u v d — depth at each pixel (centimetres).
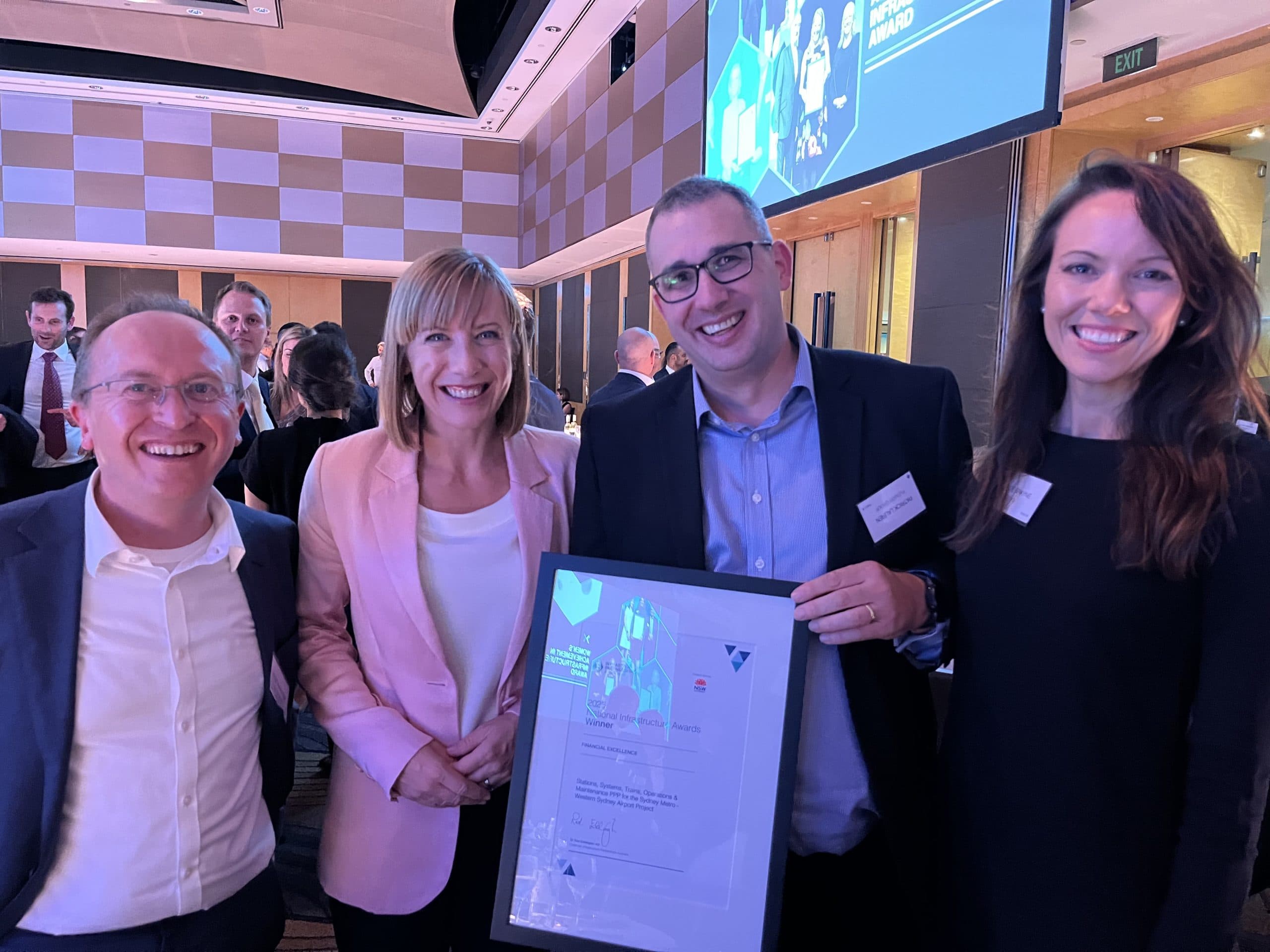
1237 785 85
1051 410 106
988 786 102
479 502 139
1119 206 93
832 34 387
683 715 111
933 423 128
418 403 139
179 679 114
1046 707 96
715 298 116
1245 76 302
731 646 111
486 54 894
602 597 115
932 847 121
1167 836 92
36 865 104
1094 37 325
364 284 1152
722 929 106
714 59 530
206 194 945
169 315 114
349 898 133
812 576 124
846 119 376
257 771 129
